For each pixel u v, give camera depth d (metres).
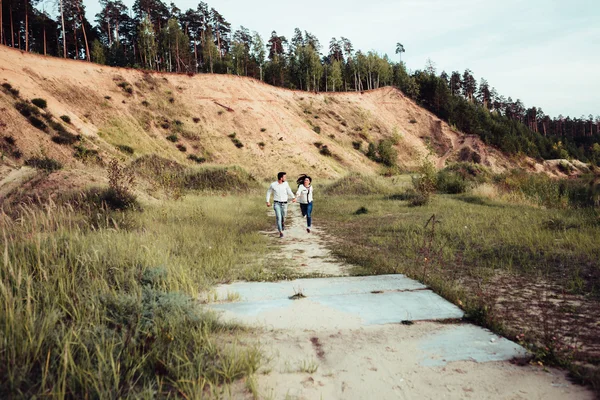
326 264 6.62
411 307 4.02
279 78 92.06
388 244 8.26
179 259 5.91
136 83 55.94
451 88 135.25
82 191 10.96
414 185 22.41
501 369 2.64
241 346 2.97
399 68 116.00
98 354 2.42
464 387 2.38
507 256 6.75
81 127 40.56
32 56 46.38
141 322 3.23
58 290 3.74
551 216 10.85
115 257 5.13
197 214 11.59
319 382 2.44
